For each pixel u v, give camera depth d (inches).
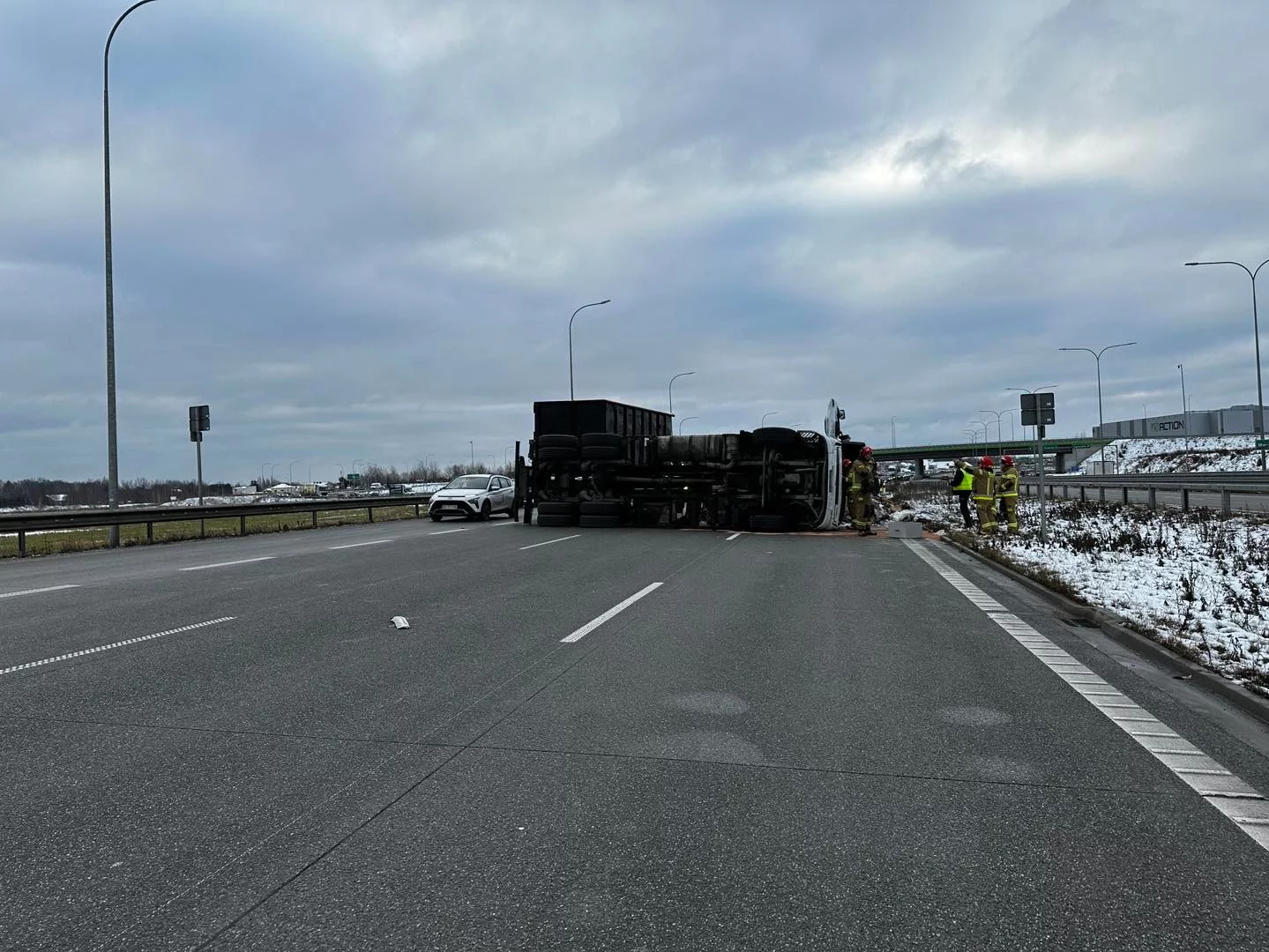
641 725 207.3
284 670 260.1
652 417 1127.0
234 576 498.3
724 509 892.6
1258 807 158.7
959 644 303.3
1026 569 498.3
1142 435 4042.8
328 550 676.1
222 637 309.3
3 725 204.7
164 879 129.2
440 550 664.4
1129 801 160.7
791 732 202.2
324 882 128.2
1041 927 116.5
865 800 161.2
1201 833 146.6
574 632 321.1
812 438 870.4
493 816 152.8
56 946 111.0
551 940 113.0
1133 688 244.5
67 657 277.6
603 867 133.4
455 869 132.6
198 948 110.4
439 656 280.1
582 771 175.6
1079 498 1397.6
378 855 137.3
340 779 170.6
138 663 268.8
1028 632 327.3
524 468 1008.9
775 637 313.6
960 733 201.3
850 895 125.2
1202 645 284.5
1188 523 809.5
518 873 131.6
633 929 115.6
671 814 154.3
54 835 144.3
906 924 117.3
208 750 187.6
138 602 393.4
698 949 110.8
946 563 574.2
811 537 805.9
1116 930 116.0
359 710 218.1
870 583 469.4
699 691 237.8
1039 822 151.2
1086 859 136.6
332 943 111.8
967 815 153.9
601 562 567.2
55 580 490.9
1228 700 232.2
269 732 200.8
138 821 150.1
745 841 143.3
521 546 701.9
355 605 384.8
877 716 215.5
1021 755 186.2
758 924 117.1
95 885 127.2
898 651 292.0
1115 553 590.6
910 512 1262.3
